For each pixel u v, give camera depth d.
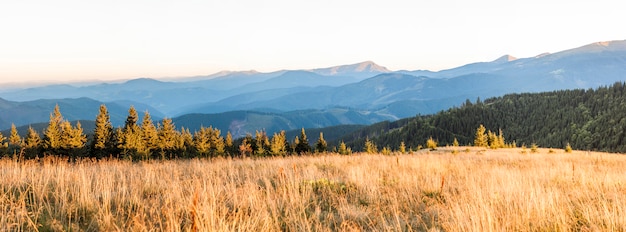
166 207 5.16
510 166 16.72
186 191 6.61
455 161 17.38
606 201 6.76
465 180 9.82
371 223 5.19
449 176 10.73
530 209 5.65
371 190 7.69
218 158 16.80
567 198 7.08
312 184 8.16
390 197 7.11
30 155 40.66
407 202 6.82
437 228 5.11
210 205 4.86
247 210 5.34
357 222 5.32
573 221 5.46
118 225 4.42
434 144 62.81
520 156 26.98
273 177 9.37
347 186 8.35
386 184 8.95
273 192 7.05
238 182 8.15
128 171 9.69
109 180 6.62
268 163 13.76
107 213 4.73
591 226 5.08
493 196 6.80
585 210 5.80
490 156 27.03
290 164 13.38
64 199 4.96
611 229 4.95
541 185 8.96
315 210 5.74
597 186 8.76
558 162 17.80
